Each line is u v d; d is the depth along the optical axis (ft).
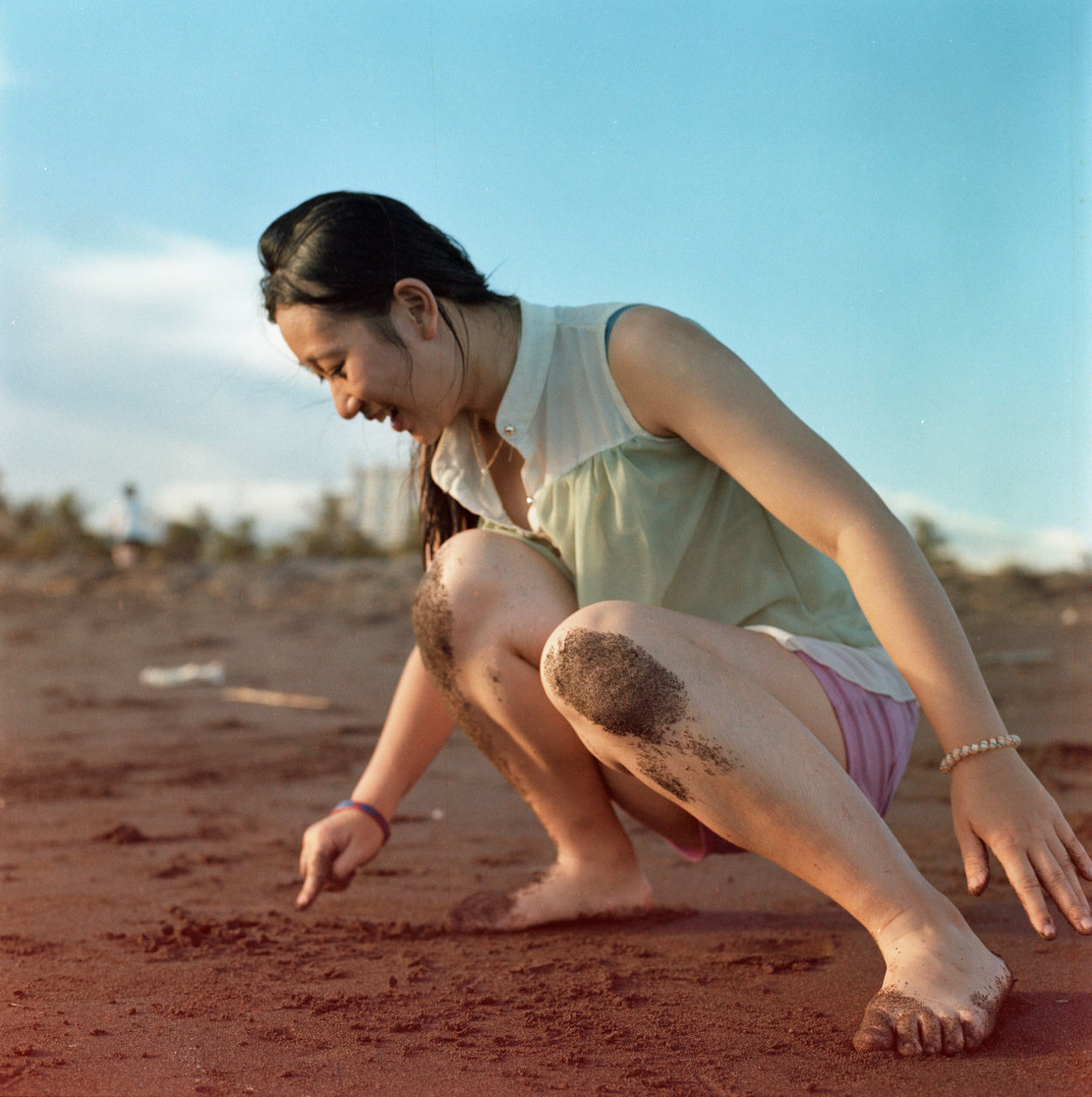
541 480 5.22
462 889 6.82
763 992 4.52
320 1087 3.52
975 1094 3.41
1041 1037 3.86
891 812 8.64
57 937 5.56
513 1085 3.53
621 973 4.84
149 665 22.88
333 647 25.14
